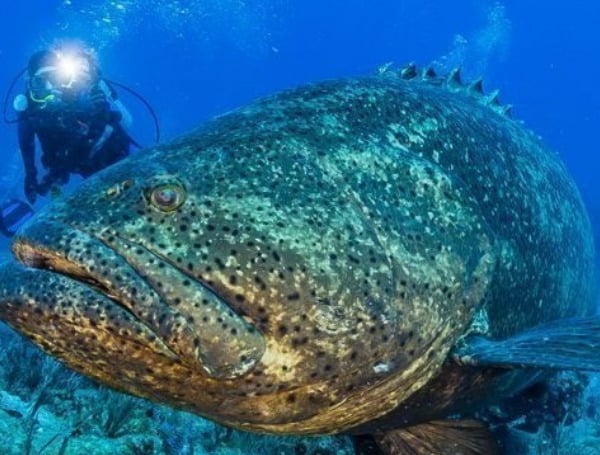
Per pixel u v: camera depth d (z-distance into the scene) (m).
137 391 0.90
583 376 1.98
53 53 2.70
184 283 0.80
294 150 0.94
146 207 0.83
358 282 0.89
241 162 0.90
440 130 1.12
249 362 0.83
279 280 0.84
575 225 1.48
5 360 1.70
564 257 1.39
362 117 1.04
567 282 1.41
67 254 0.78
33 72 2.70
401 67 1.40
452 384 1.07
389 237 0.94
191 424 1.50
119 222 0.81
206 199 0.85
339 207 0.92
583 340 0.95
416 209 0.99
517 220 1.21
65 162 2.79
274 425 0.95
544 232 1.29
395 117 1.08
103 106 2.73
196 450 1.42
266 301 0.83
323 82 1.09
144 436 1.38
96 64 2.74
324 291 0.86
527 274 1.22
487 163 1.19
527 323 1.25
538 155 1.42
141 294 0.78
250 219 0.85
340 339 0.88
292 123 0.98
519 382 1.30
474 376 1.09
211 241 0.83
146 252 0.80
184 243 0.82
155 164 0.87
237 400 0.87
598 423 2.10
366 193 0.95
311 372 0.87
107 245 0.80
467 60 17.48
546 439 1.81
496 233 1.13
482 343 1.02
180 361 0.82
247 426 0.95
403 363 0.95
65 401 1.47
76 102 2.69
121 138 2.80
